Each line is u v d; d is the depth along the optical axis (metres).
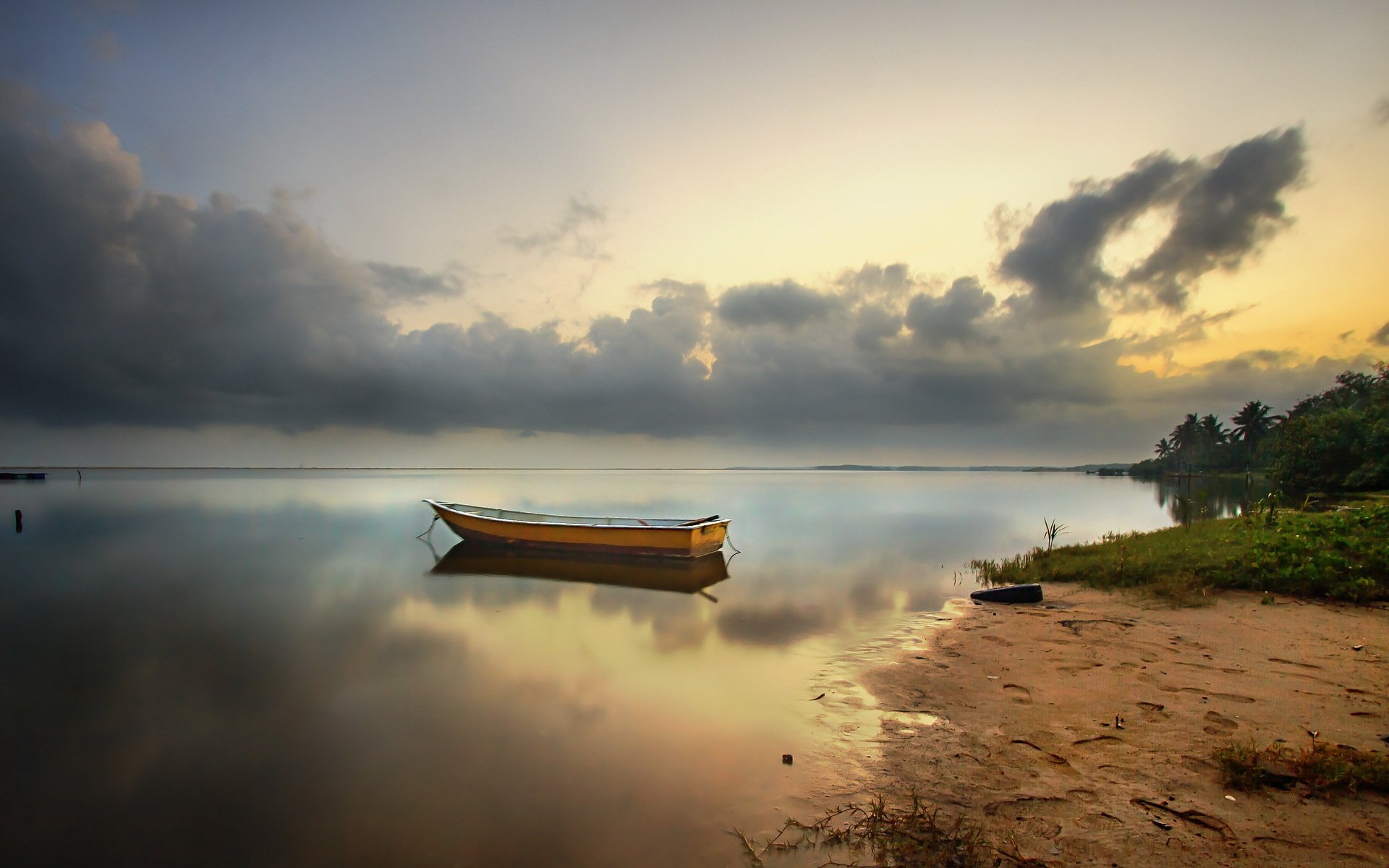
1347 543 13.18
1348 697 6.89
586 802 5.85
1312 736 5.96
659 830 5.32
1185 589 12.30
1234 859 4.24
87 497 59.66
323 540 27.33
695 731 7.26
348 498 61.69
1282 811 4.74
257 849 5.38
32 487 84.12
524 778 6.37
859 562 20.70
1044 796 5.27
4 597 15.53
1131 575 13.93
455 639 11.66
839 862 4.65
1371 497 38.69
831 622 12.36
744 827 5.25
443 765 6.71
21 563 20.98
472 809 5.83
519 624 12.80
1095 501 56.50
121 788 6.41
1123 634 9.98
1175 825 4.67
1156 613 11.25
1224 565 13.33
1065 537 27.97
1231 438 109.88
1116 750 5.96
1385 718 6.29
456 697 8.68
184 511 42.81
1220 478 106.25
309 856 5.27
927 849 4.65
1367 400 65.56
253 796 6.21
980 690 7.96
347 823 5.70
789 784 5.89
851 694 8.16
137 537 28.08
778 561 21.03
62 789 6.42
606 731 7.41
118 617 13.56
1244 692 7.17
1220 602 11.62
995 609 12.58
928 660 9.44
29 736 7.65
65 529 31.50
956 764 5.99
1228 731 6.17
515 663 10.13
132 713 8.33
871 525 34.22
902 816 5.12
